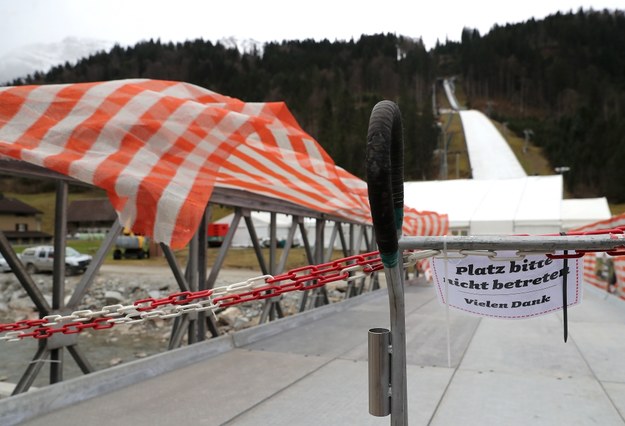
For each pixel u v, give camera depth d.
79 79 181.75
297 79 159.00
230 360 4.80
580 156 116.44
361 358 4.88
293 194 6.09
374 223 1.19
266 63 196.50
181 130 3.68
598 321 6.95
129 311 2.63
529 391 3.85
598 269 11.72
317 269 2.30
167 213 3.30
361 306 8.80
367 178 1.16
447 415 3.35
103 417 3.25
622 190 103.56
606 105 164.00
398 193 1.36
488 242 1.34
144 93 3.76
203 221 5.69
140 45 189.62
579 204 36.69
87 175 3.25
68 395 3.49
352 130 106.81
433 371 4.43
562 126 143.00
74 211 70.88
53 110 3.61
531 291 1.71
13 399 3.16
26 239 59.72
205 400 3.61
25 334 2.76
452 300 1.76
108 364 9.88
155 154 3.60
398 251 1.37
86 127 3.52
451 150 116.38
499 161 86.38
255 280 2.33
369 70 187.00
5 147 3.15
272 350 5.23
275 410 3.41
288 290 2.34
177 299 2.61
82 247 45.25
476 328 6.46
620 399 3.64
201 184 3.55
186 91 4.38
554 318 7.21
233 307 14.79
